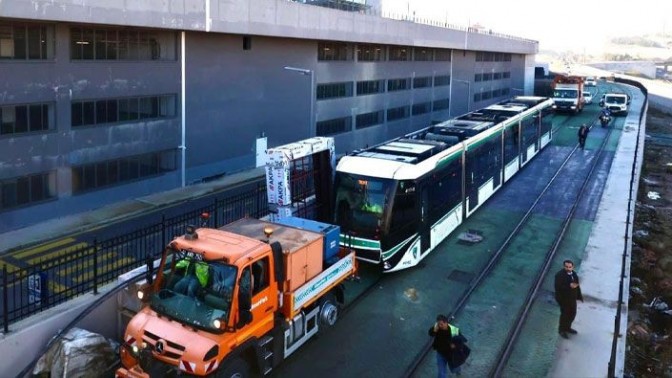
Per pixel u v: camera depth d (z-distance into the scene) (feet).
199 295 34.47
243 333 34.63
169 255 36.19
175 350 32.65
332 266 44.04
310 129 128.16
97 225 78.28
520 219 77.36
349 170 56.90
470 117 100.68
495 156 88.63
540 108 124.98
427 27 163.32
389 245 54.75
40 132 78.02
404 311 49.78
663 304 65.00
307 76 125.70
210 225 62.59
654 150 166.71
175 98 97.91
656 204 109.19
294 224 47.60
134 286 41.75
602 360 41.93
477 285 55.36
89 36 83.10
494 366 40.86
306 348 43.19
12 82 73.82
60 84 79.56
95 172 86.53
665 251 81.00
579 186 96.89
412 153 63.00
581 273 58.29
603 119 167.22
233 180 106.11
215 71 104.37
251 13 103.30
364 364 41.24
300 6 114.42
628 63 547.49
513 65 263.90
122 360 35.19
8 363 36.65
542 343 44.47
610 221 77.20
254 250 35.35
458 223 71.10
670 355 53.36
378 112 153.89
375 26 138.31
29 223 77.61
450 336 36.76
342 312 49.19
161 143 96.02
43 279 41.42
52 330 39.17
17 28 74.23
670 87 308.19
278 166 55.62
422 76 175.42
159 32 94.07
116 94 87.61
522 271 59.11
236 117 110.42
